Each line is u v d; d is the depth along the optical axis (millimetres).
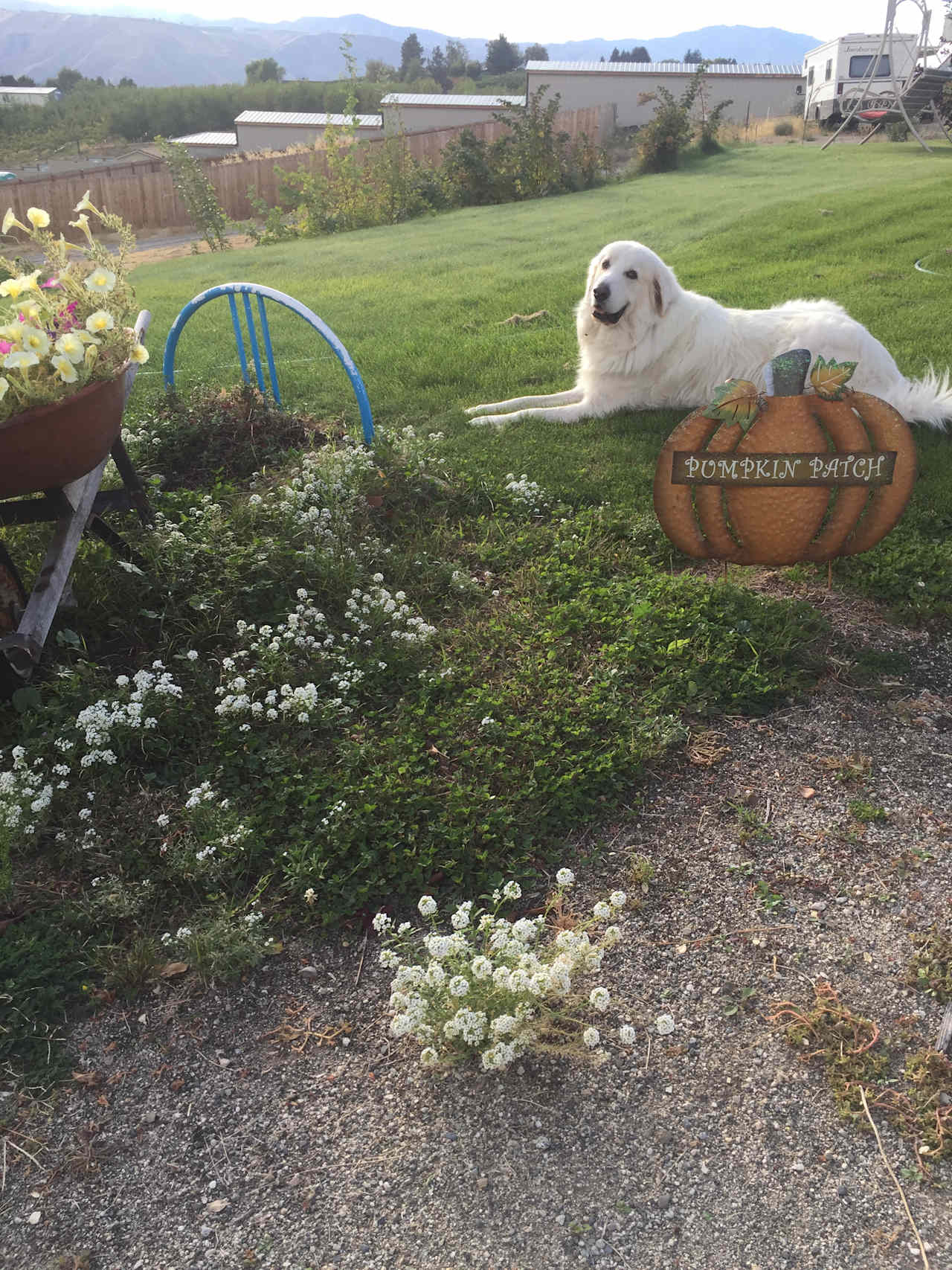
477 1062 2447
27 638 3443
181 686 3855
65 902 2889
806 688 3848
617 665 3943
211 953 2682
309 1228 2084
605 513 5223
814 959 2701
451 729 3605
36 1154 2258
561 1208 2102
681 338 6375
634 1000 2609
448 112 44219
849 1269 1968
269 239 21062
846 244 11180
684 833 3170
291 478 5367
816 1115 2285
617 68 44375
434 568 4727
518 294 10492
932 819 3176
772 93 43062
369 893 2924
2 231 3764
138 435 5961
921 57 23062
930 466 5570
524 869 3016
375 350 8508
